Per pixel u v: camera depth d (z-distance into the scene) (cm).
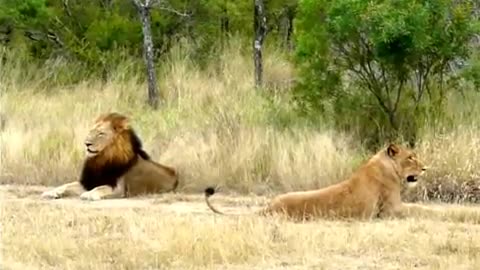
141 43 2558
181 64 2447
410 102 1889
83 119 2080
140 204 1570
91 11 2619
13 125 2011
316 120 1900
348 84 1900
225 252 1108
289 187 1659
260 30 2306
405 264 1093
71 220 1344
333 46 1872
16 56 2522
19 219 1353
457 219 1395
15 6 2534
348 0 1808
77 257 1120
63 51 2561
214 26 2566
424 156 1638
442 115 1855
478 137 1719
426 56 1838
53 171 1762
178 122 1991
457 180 1599
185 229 1204
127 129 1667
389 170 1406
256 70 2295
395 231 1252
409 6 1788
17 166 1775
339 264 1094
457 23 1816
